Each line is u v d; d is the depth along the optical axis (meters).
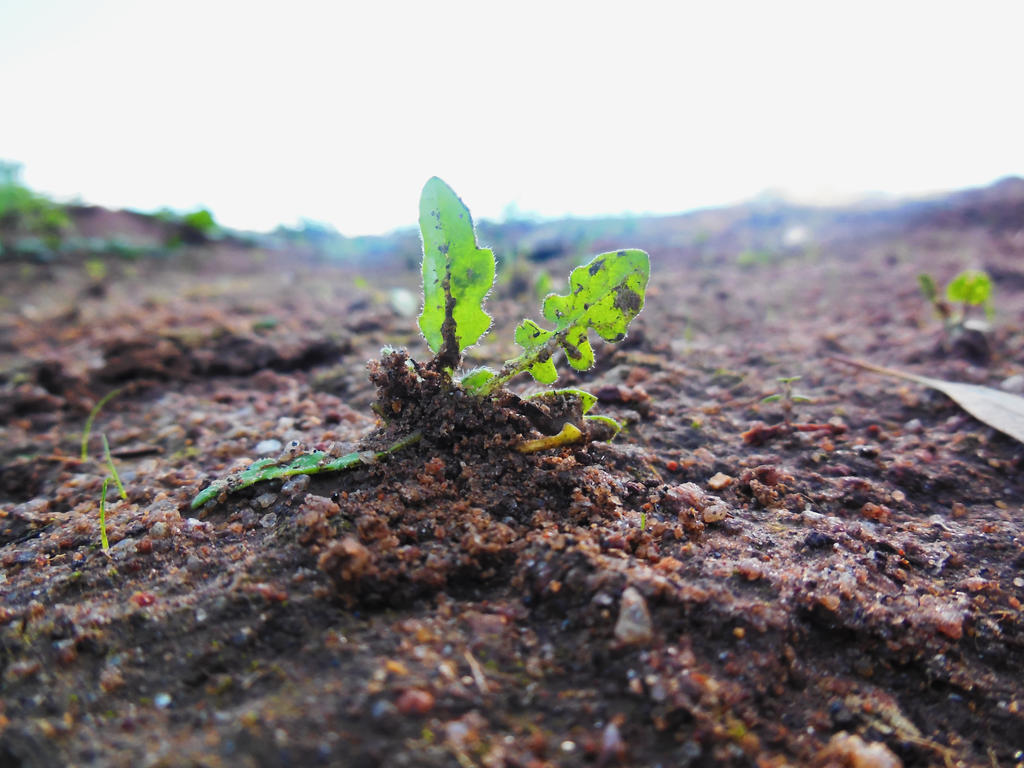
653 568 0.09
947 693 0.08
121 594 0.09
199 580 0.09
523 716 0.07
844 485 0.12
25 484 0.13
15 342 0.26
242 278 0.45
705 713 0.07
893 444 0.13
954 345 0.19
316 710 0.07
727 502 0.11
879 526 0.11
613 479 0.11
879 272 0.33
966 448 0.13
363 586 0.08
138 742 0.07
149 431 0.16
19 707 0.07
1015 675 0.08
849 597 0.09
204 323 0.26
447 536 0.09
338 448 0.11
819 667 0.08
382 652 0.07
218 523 0.10
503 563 0.09
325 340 0.22
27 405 0.18
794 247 0.44
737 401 0.16
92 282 0.41
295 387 0.19
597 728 0.07
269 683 0.07
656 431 0.14
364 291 0.35
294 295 0.35
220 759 0.06
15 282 0.41
